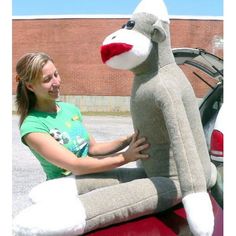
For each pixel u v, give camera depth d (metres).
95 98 13.89
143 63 1.86
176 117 1.69
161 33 1.83
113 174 2.00
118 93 13.82
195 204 1.60
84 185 1.92
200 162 1.68
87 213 1.62
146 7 1.89
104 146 2.23
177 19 13.76
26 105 2.13
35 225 1.54
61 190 1.88
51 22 14.05
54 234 1.55
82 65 13.95
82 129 2.20
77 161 1.88
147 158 1.89
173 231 1.69
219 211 1.89
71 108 2.28
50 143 1.94
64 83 14.03
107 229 1.68
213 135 2.87
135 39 1.82
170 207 1.86
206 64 3.43
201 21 13.70
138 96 1.84
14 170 5.21
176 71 1.87
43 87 2.05
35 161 5.70
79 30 13.90
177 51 3.19
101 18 13.76
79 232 1.60
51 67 2.08
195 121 1.84
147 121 1.84
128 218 1.72
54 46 14.07
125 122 10.29
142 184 1.76
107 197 1.69
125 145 2.21
